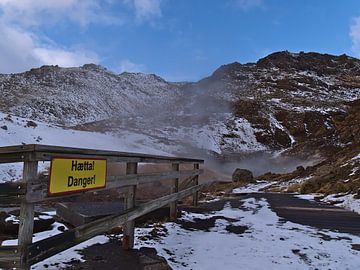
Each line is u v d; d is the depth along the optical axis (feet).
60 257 16.99
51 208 38.93
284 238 27.43
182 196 30.12
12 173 95.91
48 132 179.42
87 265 16.24
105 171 15.84
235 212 42.04
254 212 43.34
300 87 537.24
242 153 285.43
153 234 24.26
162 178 24.17
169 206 31.48
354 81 613.52
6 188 11.09
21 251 10.74
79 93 554.87
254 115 365.20
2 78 604.90
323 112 358.84
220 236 26.86
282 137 323.16
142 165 145.28
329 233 30.12
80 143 182.50
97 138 211.82
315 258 21.97
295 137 325.83
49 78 621.31
